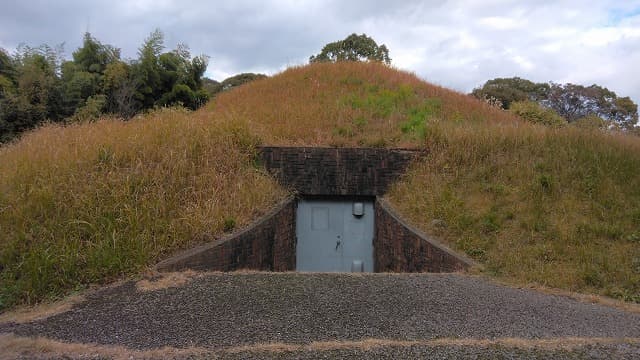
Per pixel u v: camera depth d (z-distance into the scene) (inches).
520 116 652.1
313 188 378.0
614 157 352.2
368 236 386.0
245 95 645.3
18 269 227.3
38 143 336.5
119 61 674.8
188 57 791.7
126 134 345.7
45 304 210.5
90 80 601.0
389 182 381.4
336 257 384.8
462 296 220.4
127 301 208.7
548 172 348.5
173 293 218.5
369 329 177.8
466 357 154.9
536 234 288.8
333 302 208.4
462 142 391.2
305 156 378.3
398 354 156.4
